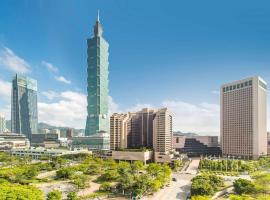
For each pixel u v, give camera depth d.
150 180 163.88
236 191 148.62
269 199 116.81
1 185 129.50
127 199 143.75
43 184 179.50
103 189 162.38
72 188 167.88
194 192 143.00
